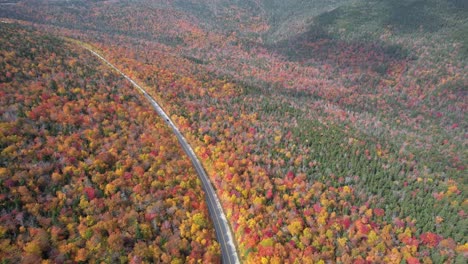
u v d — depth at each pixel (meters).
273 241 90.56
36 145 101.06
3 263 67.06
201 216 94.31
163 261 78.62
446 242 94.88
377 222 103.19
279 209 105.12
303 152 139.12
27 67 148.75
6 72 135.25
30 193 84.31
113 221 83.00
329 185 118.62
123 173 101.62
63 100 131.62
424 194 120.62
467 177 134.00
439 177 133.25
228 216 104.56
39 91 131.50
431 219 105.62
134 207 91.56
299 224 96.25
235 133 148.38
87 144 111.38
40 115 115.81
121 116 135.75
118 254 76.50
